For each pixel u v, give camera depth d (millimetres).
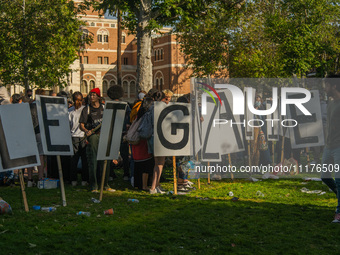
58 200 8312
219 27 32250
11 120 7223
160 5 20250
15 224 6270
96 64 70625
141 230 6125
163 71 65125
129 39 74438
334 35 32594
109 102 8102
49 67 28859
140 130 9336
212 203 8172
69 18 27797
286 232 6199
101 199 8352
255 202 8344
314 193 9469
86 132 9305
